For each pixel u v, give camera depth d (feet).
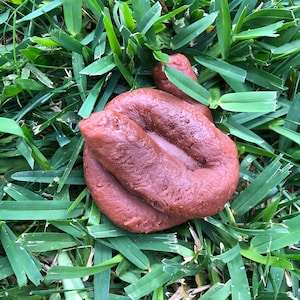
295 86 0.71
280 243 0.64
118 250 0.61
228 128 0.66
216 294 0.62
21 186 0.63
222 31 0.66
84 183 0.63
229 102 0.65
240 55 0.70
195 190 0.58
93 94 0.63
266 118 0.68
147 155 0.56
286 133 0.68
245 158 0.68
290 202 0.67
